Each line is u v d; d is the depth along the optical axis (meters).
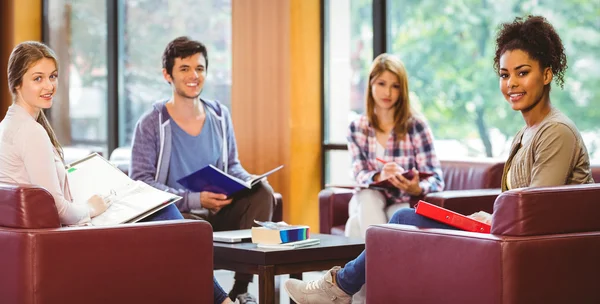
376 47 5.99
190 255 3.14
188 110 4.50
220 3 6.97
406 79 4.71
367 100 4.77
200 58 4.48
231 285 5.18
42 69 3.25
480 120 5.45
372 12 6.04
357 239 3.83
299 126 6.20
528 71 3.03
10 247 2.84
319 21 6.29
